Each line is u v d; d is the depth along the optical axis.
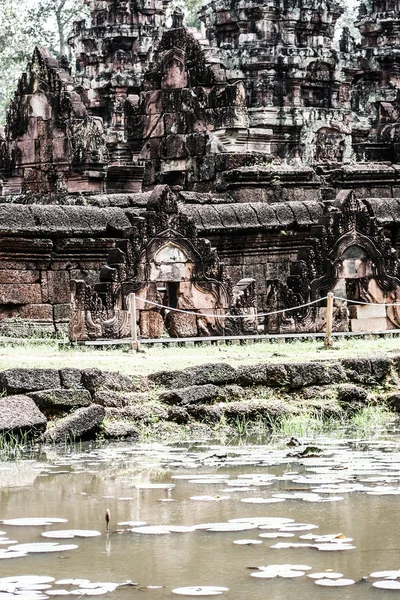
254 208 35.16
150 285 28.83
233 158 39.31
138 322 28.78
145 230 28.78
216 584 11.83
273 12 70.94
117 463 18.12
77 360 24.00
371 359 24.42
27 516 14.66
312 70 72.19
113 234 33.19
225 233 34.28
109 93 71.75
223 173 38.81
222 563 12.51
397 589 11.60
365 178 40.66
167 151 41.59
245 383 23.00
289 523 14.12
